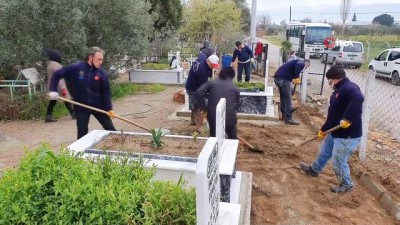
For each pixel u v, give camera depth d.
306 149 6.41
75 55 9.42
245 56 13.33
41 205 2.43
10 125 7.84
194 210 2.34
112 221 2.34
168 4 19.86
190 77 7.02
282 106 8.22
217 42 24.11
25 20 8.52
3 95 9.36
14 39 8.78
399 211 4.21
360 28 42.94
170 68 14.39
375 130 8.18
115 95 11.34
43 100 8.75
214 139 2.46
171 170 3.64
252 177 5.10
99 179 2.62
